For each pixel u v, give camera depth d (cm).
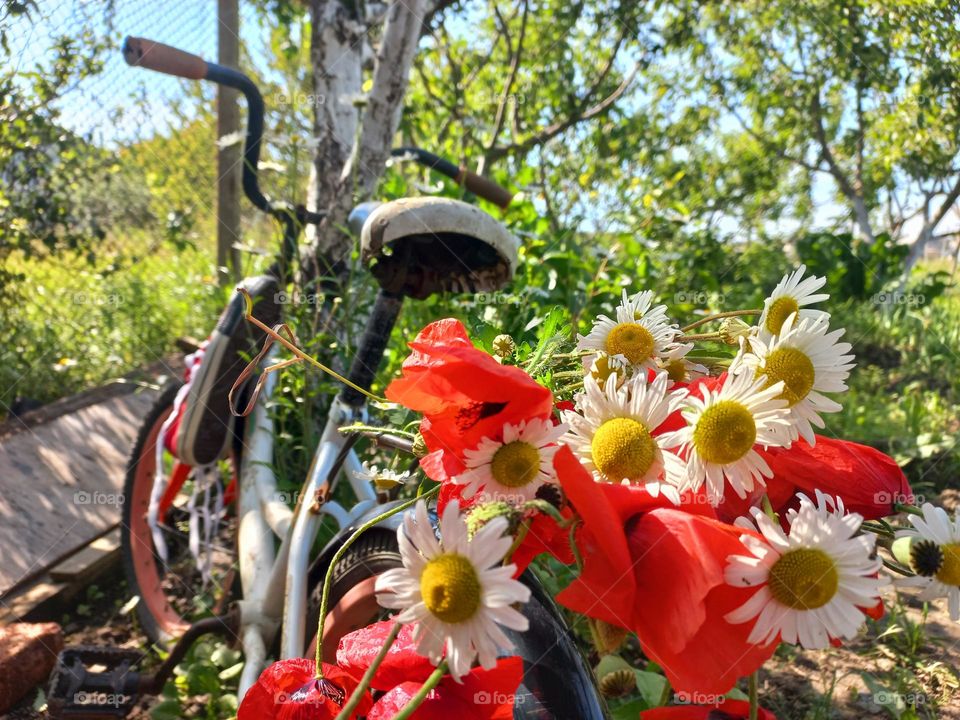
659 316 94
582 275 357
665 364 92
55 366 429
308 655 138
